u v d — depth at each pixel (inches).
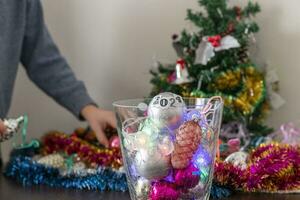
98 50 67.0
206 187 37.9
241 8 59.4
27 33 62.2
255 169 44.8
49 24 68.0
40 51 62.5
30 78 63.7
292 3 60.1
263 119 59.1
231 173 45.0
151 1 64.6
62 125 68.8
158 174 35.9
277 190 45.5
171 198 36.4
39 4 62.1
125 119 37.7
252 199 43.5
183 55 57.4
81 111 59.8
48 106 68.8
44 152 57.7
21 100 69.1
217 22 56.1
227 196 44.4
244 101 54.4
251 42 56.9
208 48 53.6
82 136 60.5
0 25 58.7
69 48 67.7
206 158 37.2
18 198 44.4
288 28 60.4
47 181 49.4
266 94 57.7
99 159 51.5
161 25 64.4
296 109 60.8
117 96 66.8
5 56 59.6
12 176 52.3
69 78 61.6
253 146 53.2
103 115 58.0
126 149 37.7
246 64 55.1
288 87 60.8
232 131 56.0
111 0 66.0
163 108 35.7
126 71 66.2
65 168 51.4
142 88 65.7
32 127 69.1
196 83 55.0
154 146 35.7
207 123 36.9
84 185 47.6
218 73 53.8
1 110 60.4
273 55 60.9
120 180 47.6
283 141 54.5
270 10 60.6
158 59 64.4
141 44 65.4
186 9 63.3
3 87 60.1
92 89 67.5
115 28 66.2
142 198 37.2
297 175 45.6
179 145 35.7
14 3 60.0
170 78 55.7
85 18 66.9
